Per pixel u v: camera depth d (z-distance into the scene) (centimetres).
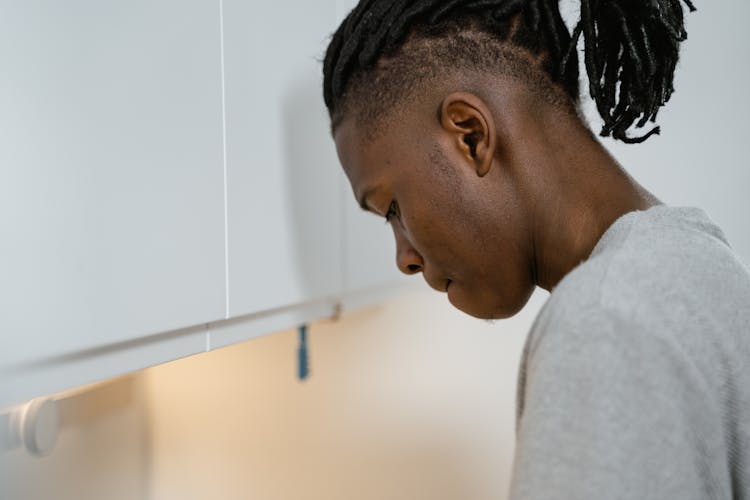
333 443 131
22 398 41
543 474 33
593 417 33
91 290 46
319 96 80
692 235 42
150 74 51
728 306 39
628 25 50
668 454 33
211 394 133
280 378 133
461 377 122
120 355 50
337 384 130
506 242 49
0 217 39
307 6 77
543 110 48
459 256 51
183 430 133
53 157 42
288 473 133
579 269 39
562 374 34
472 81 48
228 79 61
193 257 56
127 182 49
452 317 122
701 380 35
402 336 125
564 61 48
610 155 49
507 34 49
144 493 130
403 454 127
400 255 58
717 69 100
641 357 34
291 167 73
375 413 128
